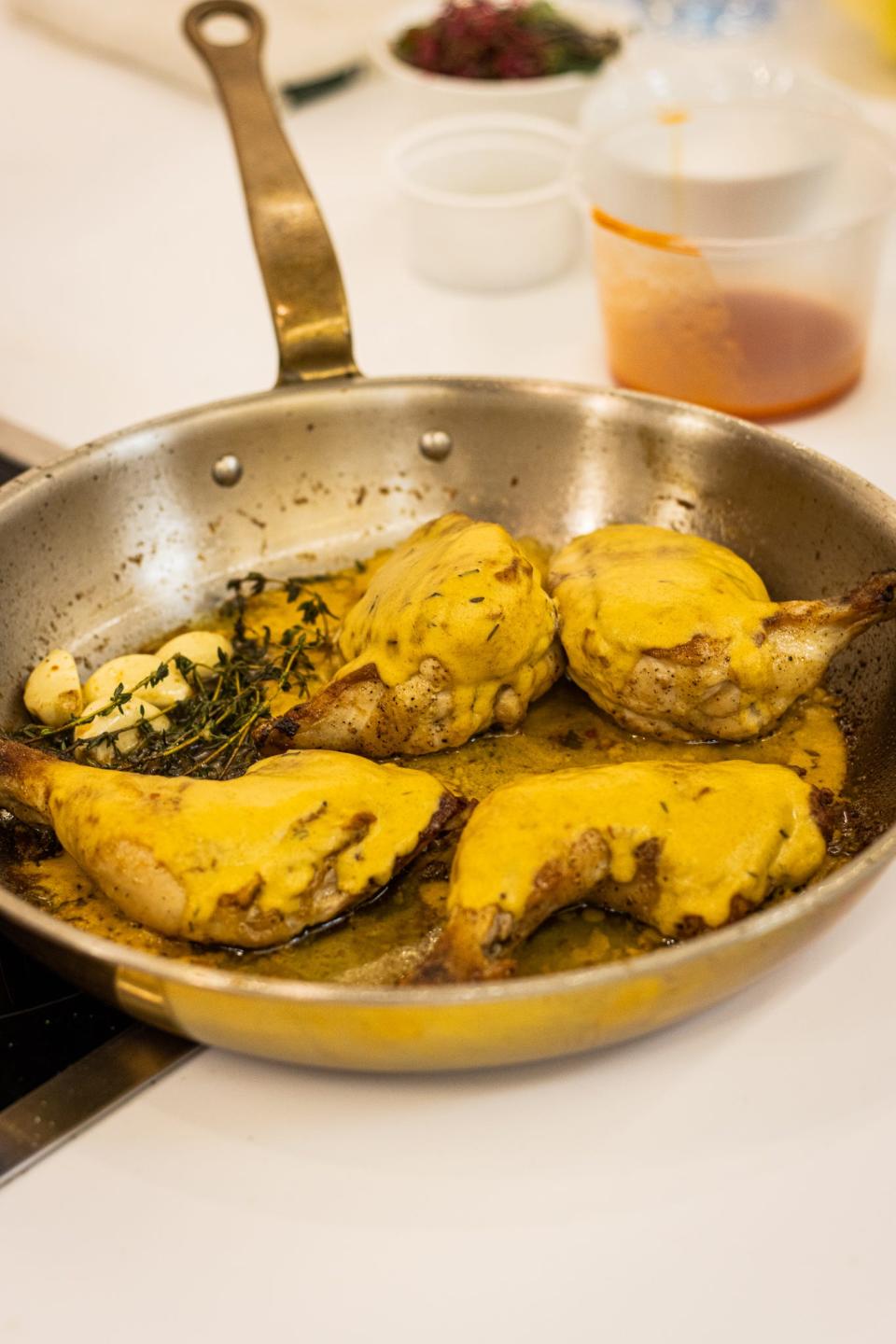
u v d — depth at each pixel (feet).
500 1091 1.14
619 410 1.57
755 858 1.18
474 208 2.09
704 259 1.73
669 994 1.06
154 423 1.55
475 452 1.63
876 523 1.40
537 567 1.59
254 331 2.12
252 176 1.64
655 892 1.18
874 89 2.67
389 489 1.65
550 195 2.11
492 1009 1.02
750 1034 1.18
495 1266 1.05
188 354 2.07
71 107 2.76
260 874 1.18
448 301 2.18
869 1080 1.14
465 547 1.35
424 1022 1.03
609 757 1.38
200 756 1.40
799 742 1.38
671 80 2.29
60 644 1.52
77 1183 1.09
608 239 1.79
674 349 1.82
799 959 1.22
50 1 2.94
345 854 1.21
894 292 2.15
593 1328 1.01
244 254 2.31
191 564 1.60
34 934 1.06
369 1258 1.05
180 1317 1.03
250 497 1.62
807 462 1.45
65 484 1.51
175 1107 1.14
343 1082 1.15
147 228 2.38
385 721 1.35
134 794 1.22
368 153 2.56
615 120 2.25
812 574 1.48
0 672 1.45
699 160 2.02
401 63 2.39
